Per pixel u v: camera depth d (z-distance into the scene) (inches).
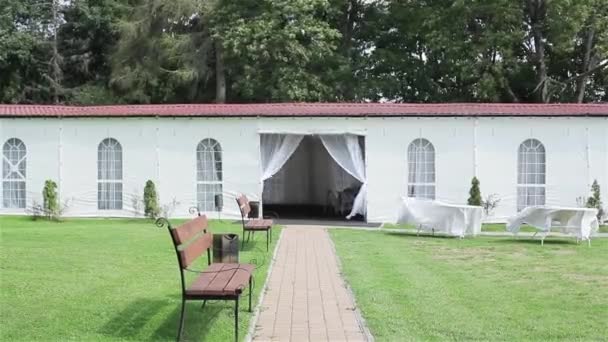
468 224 625.3
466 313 304.5
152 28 1339.8
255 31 1228.5
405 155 764.6
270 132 775.7
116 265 414.6
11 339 256.4
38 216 786.2
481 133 759.1
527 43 1310.3
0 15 1422.2
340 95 1341.0
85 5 1462.8
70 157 797.9
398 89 1347.2
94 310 296.8
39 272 382.0
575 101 1330.0
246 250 506.6
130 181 791.1
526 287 368.5
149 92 1380.4
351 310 311.3
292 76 1238.9
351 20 1464.1
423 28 1318.9
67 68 1529.3
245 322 285.4
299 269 425.4
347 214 845.8
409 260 468.8
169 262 432.1
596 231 639.8
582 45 1316.4
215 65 1378.0
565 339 263.9
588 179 751.1
